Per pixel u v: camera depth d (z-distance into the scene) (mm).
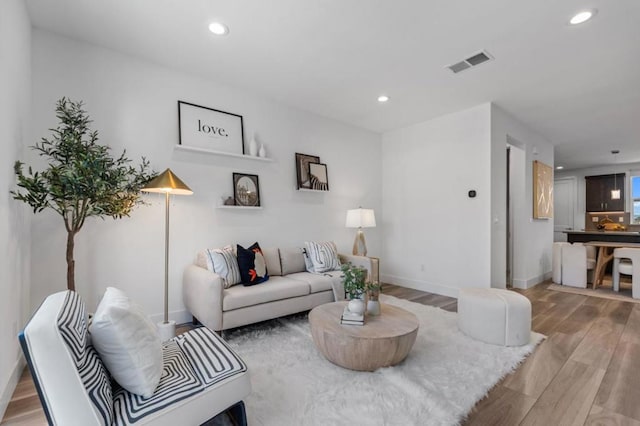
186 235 3227
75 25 2461
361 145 5066
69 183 2004
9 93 1840
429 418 1662
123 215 2605
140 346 1315
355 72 3223
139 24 2445
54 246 2516
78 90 2662
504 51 2791
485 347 2555
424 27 2451
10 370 1843
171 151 3148
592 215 8445
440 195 4539
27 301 2287
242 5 2211
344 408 1746
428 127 4715
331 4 2193
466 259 4215
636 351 2516
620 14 2260
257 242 3754
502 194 4242
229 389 1476
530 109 4223
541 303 3959
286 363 2279
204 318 2684
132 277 2893
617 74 3211
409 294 4461
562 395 1899
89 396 1123
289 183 4129
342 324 2279
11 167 1880
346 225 4543
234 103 3607
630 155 6953
